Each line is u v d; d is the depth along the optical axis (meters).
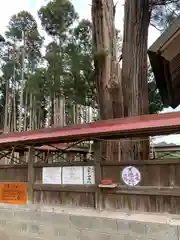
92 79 7.03
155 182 3.50
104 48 6.73
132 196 3.64
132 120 3.73
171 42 4.16
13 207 4.55
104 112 6.34
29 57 14.84
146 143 5.24
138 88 5.85
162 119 3.46
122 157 5.26
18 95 18.64
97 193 3.86
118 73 6.53
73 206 4.06
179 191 3.31
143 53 6.00
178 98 7.23
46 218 4.18
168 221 3.29
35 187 4.41
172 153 7.75
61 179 4.21
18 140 4.31
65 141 4.39
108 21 6.93
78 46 7.07
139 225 3.42
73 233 3.90
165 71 4.96
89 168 3.99
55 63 7.09
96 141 4.00
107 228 3.63
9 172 4.76
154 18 6.89
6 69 16.16
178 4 6.68
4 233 4.55
